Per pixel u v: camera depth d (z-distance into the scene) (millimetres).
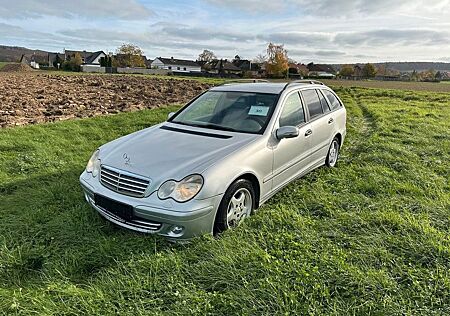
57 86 21891
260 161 4105
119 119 10438
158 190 3438
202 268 3035
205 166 3588
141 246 3383
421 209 4395
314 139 5387
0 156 6379
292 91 5176
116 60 90500
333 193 4934
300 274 2881
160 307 2621
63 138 7941
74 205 4457
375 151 7184
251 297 2666
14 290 2795
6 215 4191
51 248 3459
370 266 3115
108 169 3777
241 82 5797
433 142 8047
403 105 17000
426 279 2934
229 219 3789
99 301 2654
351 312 2572
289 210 4238
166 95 18250
